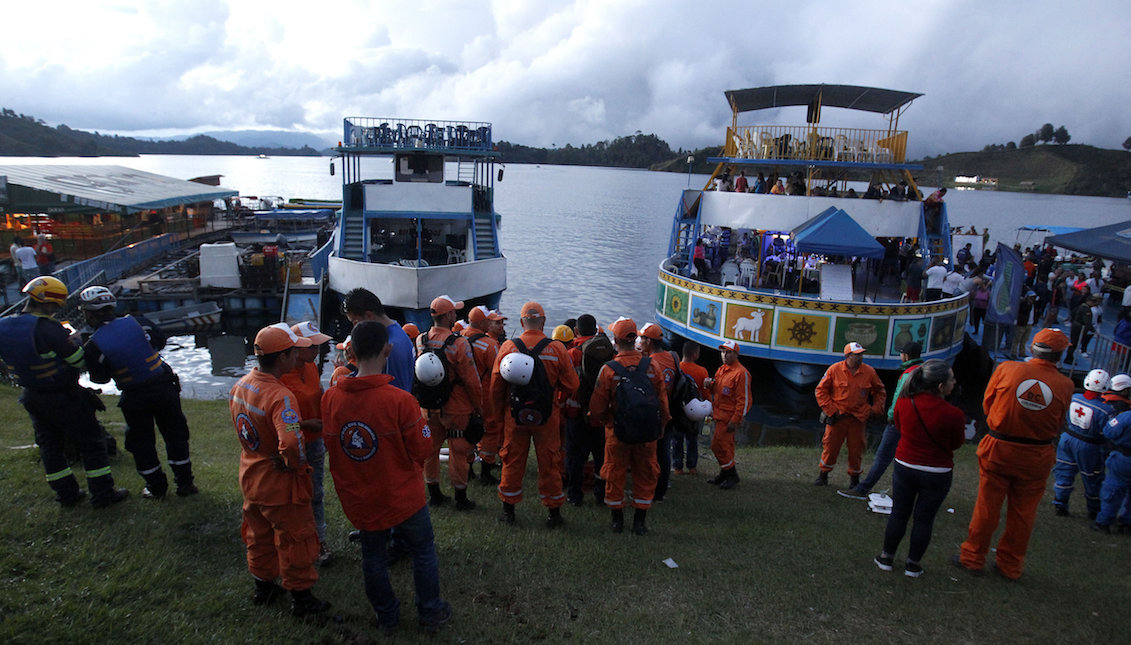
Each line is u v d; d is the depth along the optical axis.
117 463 6.68
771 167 20.92
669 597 4.67
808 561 5.42
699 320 17.25
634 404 5.24
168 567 4.30
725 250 22.22
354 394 3.60
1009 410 4.96
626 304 28.61
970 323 19.28
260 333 3.77
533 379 5.29
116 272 24.78
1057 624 4.62
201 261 23.39
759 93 19.91
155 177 40.16
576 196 105.81
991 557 5.70
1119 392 6.80
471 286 22.09
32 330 4.68
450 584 4.61
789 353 15.81
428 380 5.32
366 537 3.74
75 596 3.79
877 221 18.42
